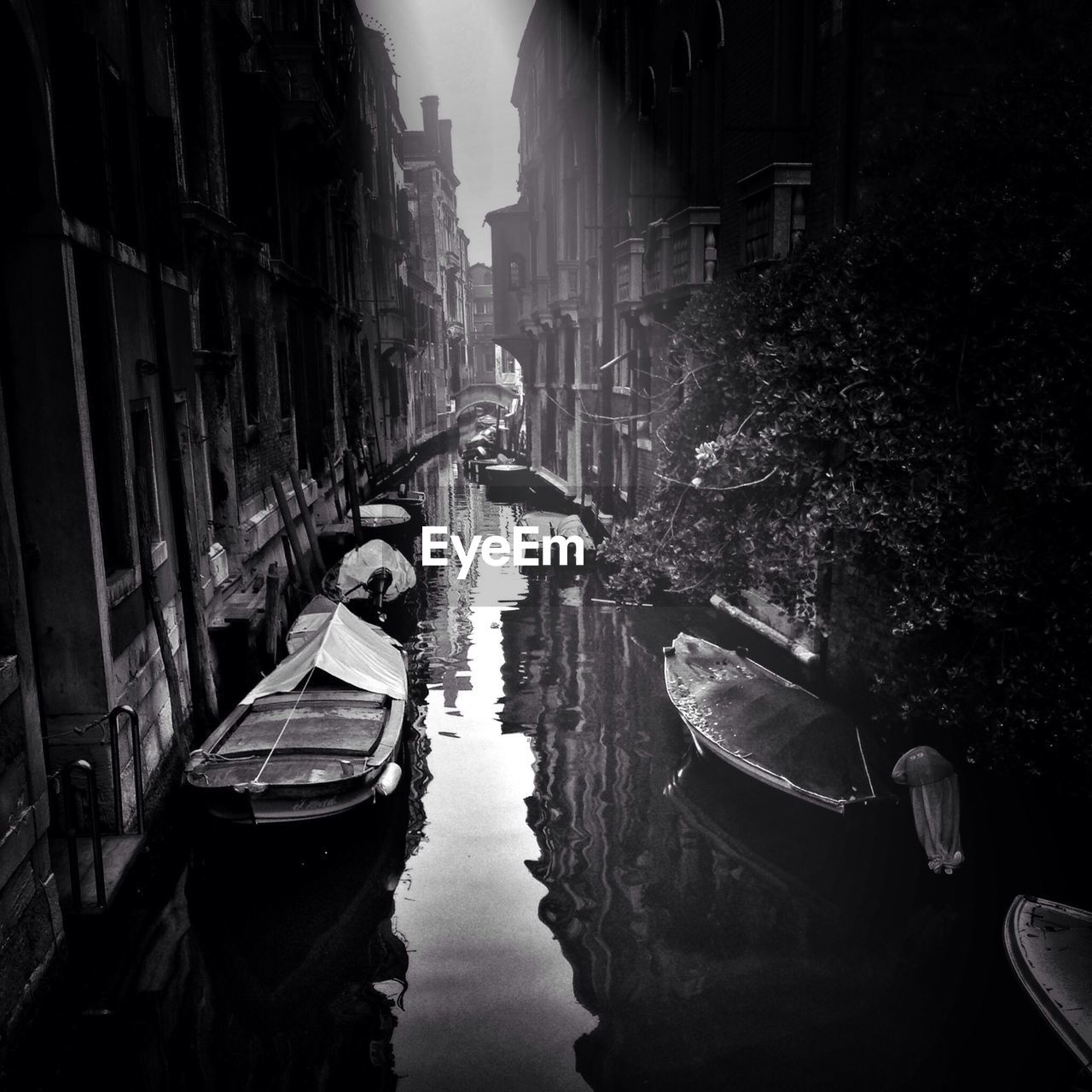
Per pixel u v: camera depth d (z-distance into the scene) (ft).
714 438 32.78
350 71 87.81
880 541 25.84
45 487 23.26
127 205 30.12
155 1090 19.11
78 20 25.63
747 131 37.83
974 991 21.81
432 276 190.49
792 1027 20.86
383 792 28.32
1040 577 21.58
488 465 124.36
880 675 31.04
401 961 23.48
